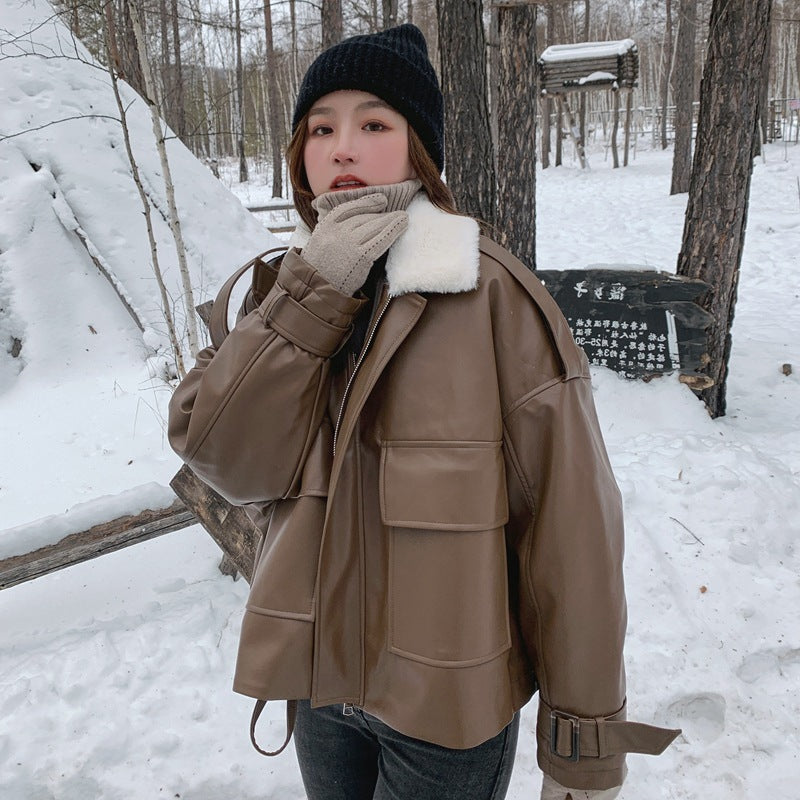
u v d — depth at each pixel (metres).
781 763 2.05
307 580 0.98
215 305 1.16
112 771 2.02
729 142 4.01
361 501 0.99
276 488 1.00
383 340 0.92
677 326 4.30
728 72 3.93
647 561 2.71
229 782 1.98
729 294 4.25
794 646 2.39
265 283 1.09
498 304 0.93
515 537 1.00
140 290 5.40
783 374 5.05
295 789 1.97
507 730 1.02
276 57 17.28
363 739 1.14
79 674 2.28
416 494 0.89
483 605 0.89
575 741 0.94
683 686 2.24
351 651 0.99
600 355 4.55
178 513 2.67
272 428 0.95
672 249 10.20
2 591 2.80
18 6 6.57
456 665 0.89
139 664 2.32
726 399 4.68
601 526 0.92
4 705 2.18
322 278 0.92
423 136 1.03
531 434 0.93
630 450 3.63
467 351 0.91
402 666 0.92
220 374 0.95
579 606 0.92
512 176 5.75
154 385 4.63
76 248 5.48
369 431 0.99
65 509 3.39
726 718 2.19
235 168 28.25
